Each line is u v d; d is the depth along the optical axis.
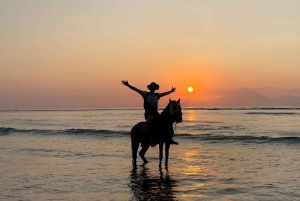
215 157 16.53
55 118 84.38
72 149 20.31
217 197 9.55
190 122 53.84
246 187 10.57
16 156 17.91
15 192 10.48
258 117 71.19
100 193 10.24
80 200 9.52
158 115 12.97
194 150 19.09
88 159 16.50
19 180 12.12
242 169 13.43
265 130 35.31
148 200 9.40
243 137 23.55
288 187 10.51
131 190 10.52
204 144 21.66
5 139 27.30
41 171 13.70
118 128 40.69
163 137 12.70
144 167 14.13
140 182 11.50
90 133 29.33
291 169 13.30
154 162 15.32
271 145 20.50
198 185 10.95
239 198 9.41
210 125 44.94
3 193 10.39
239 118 67.44
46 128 42.78
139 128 14.15
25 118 86.75
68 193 10.28
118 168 14.06
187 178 11.95
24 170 13.95
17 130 32.97
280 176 12.07
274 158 15.98
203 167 13.95
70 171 13.59
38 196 9.99
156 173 12.88
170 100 12.55
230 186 10.72
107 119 71.62
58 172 13.43
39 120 72.06
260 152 17.98
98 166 14.59
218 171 13.10
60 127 44.84
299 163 14.57
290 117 69.94
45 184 11.45
